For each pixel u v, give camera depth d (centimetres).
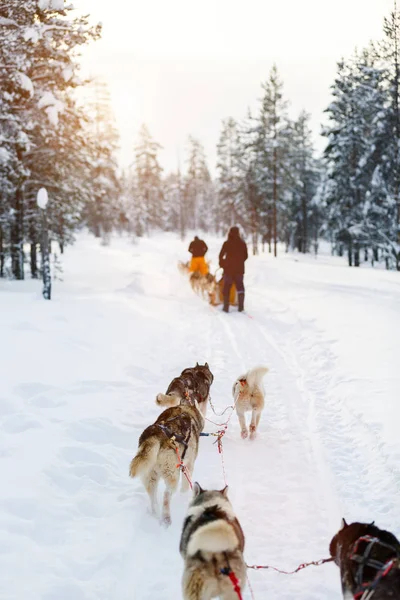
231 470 632
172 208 8806
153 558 468
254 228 4847
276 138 4288
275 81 4231
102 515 518
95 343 1098
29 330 1088
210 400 880
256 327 1404
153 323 1395
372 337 1152
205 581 350
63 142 1761
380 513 520
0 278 2119
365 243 3591
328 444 685
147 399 845
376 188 3450
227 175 6072
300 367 1034
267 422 779
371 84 3669
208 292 1827
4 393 754
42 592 397
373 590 313
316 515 532
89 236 6944
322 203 4244
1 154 1638
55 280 2289
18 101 1728
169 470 521
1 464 571
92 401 796
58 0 1656
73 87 1756
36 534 470
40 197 1517
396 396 794
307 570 451
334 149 3772
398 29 2911
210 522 368
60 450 618
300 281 2191
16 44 1586
